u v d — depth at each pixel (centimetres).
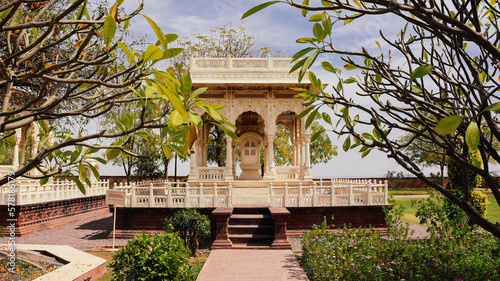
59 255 1028
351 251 939
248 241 1388
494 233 283
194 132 197
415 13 208
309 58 219
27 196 1709
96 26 218
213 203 1583
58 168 269
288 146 3931
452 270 749
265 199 1742
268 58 2052
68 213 2070
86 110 260
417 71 217
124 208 1580
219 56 3375
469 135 186
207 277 945
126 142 249
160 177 3762
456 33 208
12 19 234
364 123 322
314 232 1212
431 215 1052
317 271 871
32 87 906
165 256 738
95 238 1555
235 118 2052
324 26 221
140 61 197
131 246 757
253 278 935
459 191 1398
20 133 1880
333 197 1612
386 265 838
